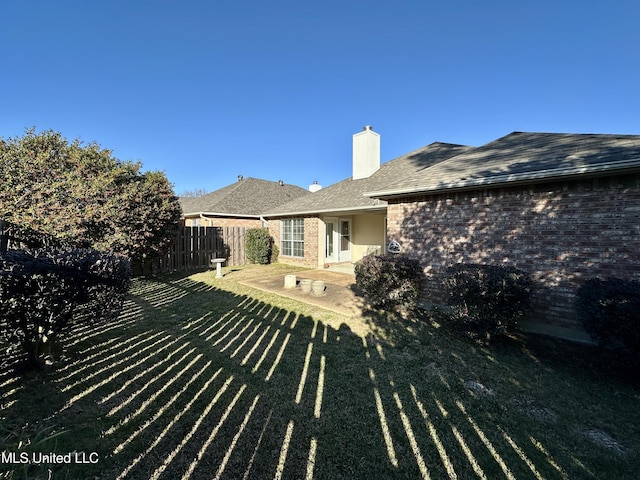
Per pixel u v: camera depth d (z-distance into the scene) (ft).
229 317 19.70
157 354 13.89
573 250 16.47
